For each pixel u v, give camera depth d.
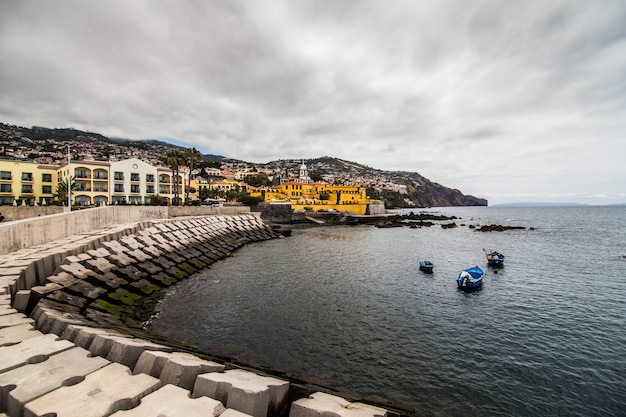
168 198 76.38
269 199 121.69
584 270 39.22
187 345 16.36
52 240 25.34
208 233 49.34
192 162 73.88
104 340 8.05
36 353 7.15
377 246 58.56
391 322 21.44
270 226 75.31
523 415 12.61
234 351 16.61
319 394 8.12
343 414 6.29
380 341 18.55
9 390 5.78
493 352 17.56
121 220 43.56
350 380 14.48
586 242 66.38
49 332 9.82
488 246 60.19
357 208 132.62
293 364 15.63
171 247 35.59
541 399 13.59
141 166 71.38
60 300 15.87
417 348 17.83
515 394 13.89
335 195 135.88
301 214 107.56
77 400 5.48
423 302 25.81
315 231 85.69
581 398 13.73
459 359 16.72
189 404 5.66
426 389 14.05
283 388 7.34
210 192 105.94
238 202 99.31
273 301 25.03
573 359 16.92
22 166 62.38
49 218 24.97
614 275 36.56
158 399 5.79
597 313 23.81
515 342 18.81
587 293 29.08
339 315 22.44
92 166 64.69
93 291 19.41
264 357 16.16
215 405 5.69
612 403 13.43
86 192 63.34
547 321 22.12
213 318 20.97
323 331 19.69
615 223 123.62
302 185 136.88
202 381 6.38
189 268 33.41
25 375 6.26
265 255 46.19
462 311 23.89
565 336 19.73
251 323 20.48
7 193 60.28
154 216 52.91
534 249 56.66
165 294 25.34
